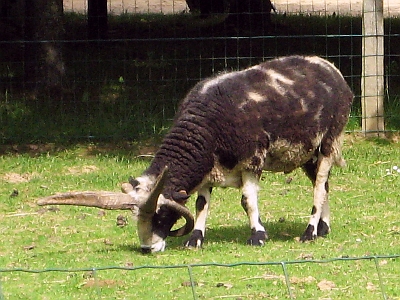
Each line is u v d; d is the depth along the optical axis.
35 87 17.30
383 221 11.03
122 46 21.17
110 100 17.30
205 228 10.66
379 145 15.07
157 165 9.55
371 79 15.41
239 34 21.66
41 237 10.43
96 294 8.18
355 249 9.67
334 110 10.15
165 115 16.56
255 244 9.85
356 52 20.11
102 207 9.16
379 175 13.35
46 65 17.25
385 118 16.02
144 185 9.33
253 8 22.16
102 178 13.30
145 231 9.41
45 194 12.52
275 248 9.77
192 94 9.84
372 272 8.79
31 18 17.23
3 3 22.53
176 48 20.77
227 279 8.60
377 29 15.34
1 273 8.88
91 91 17.64
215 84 9.76
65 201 9.08
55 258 9.48
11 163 14.14
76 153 14.84
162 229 9.48
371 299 7.99
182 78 18.58
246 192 9.84
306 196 12.39
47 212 11.59
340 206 11.80
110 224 11.05
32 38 17.27
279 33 22.06
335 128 10.20
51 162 14.22
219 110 9.59
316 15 25.83
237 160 9.66
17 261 9.36
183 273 8.80
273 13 25.73
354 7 28.94
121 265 9.05
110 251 9.73
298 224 11.02
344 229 10.66
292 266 9.00
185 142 9.57
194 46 21.03
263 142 9.65
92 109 16.84
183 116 9.72
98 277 8.69
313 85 10.03
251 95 9.69
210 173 9.70
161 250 9.52
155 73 18.84
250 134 9.57
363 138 15.41
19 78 18.53
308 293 8.14
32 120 16.17
